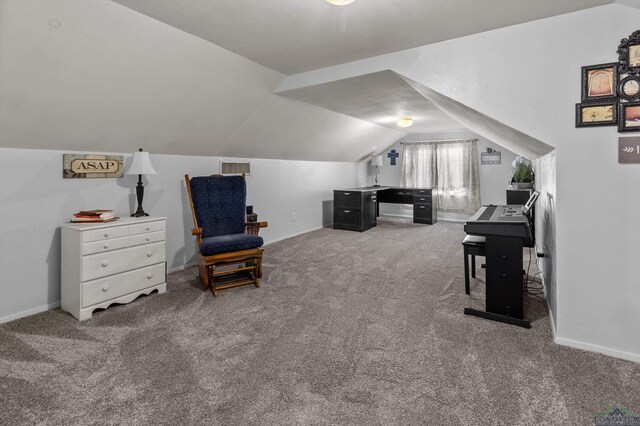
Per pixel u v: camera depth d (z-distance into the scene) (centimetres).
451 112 372
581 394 165
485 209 338
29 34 194
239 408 156
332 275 362
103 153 313
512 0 197
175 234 387
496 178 700
